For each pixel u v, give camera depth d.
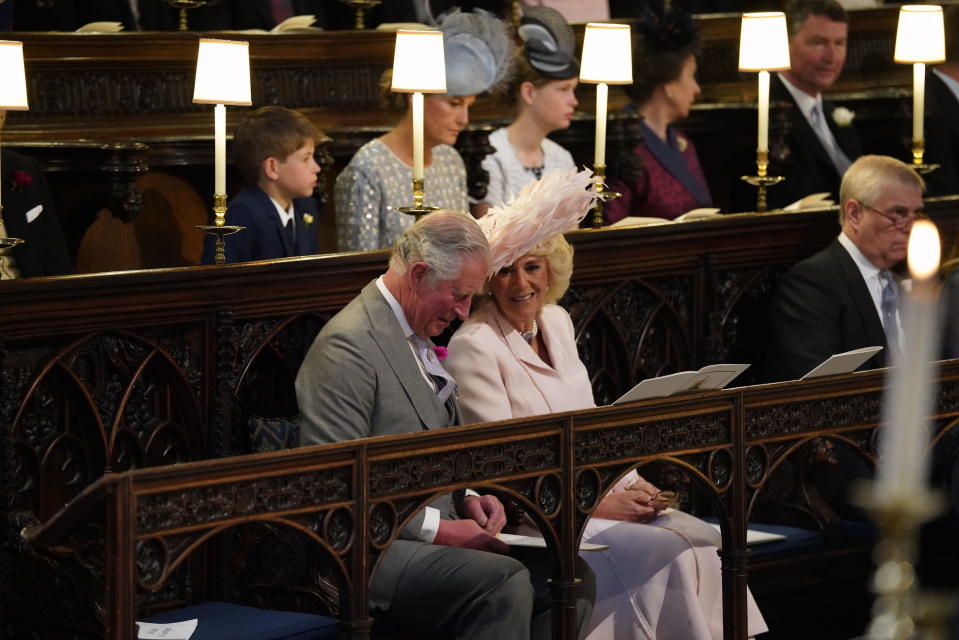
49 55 22.17
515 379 15.70
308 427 13.77
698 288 19.48
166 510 10.97
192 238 23.52
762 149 20.56
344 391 13.73
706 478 14.29
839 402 15.32
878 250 19.25
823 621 19.06
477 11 19.53
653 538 15.48
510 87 21.50
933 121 27.33
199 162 22.14
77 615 12.98
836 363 15.29
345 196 19.11
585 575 14.51
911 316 5.27
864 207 19.17
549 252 15.73
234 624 13.27
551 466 13.20
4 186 17.55
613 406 13.51
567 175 15.51
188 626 13.02
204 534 11.19
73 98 22.50
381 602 13.78
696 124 26.81
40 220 18.05
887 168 19.22
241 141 18.06
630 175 22.48
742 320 20.19
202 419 15.02
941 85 27.53
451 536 14.06
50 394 14.10
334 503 11.93
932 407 15.82
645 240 18.64
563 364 16.27
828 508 18.22
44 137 22.14
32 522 13.43
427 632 13.54
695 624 15.18
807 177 25.05
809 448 18.39
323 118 25.17
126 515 10.72
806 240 20.47
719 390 14.31
